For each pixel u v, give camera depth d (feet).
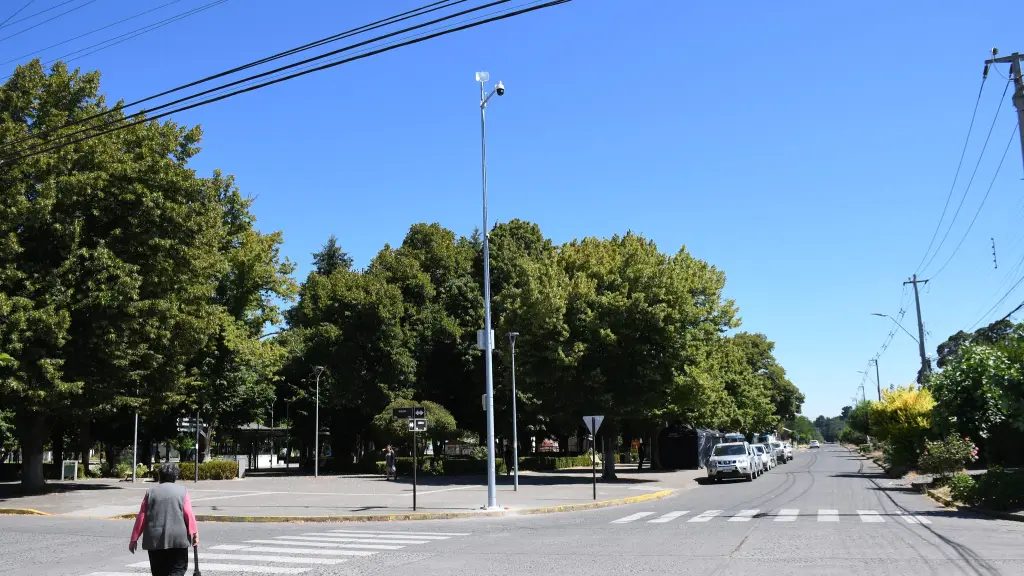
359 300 159.84
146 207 94.32
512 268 172.86
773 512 66.08
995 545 41.83
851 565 35.68
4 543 49.70
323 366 161.58
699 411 152.66
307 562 39.86
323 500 85.10
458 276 180.86
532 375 117.19
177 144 105.40
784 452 224.74
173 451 249.96
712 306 129.59
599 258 137.59
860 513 63.67
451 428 143.64
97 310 90.38
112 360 92.43
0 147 78.89
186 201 103.65
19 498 92.53
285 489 105.19
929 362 139.85
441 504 78.18
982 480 64.69
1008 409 64.90
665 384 118.01
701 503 80.28
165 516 26.50
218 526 62.95
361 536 52.75
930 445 92.68
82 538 52.47
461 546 45.98
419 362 166.81
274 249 158.40
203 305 108.06
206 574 36.09
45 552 45.16
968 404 77.51
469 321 168.55
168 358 105.09
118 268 90.53
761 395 236.22
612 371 118.21
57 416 111.86
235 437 211.41
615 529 54.95
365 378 161.27
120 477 151.64
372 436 174.40
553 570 35.96
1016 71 58.13
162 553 26.50
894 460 129.70
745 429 219.82
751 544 44.14
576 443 261.44
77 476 147.74
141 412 112.98
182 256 99.35
